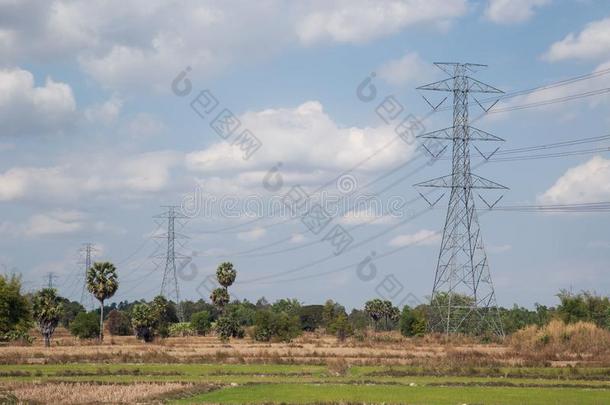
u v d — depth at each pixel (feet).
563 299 480.64
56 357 321.73
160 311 596.29
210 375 262.47
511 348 376.89
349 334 512.63
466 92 405.80
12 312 388.78
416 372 270.67
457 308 458.91
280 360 313.32
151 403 185.37
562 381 247.70
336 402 189.37
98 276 482.28
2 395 196.03
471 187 406.41
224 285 619.26
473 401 194.80
